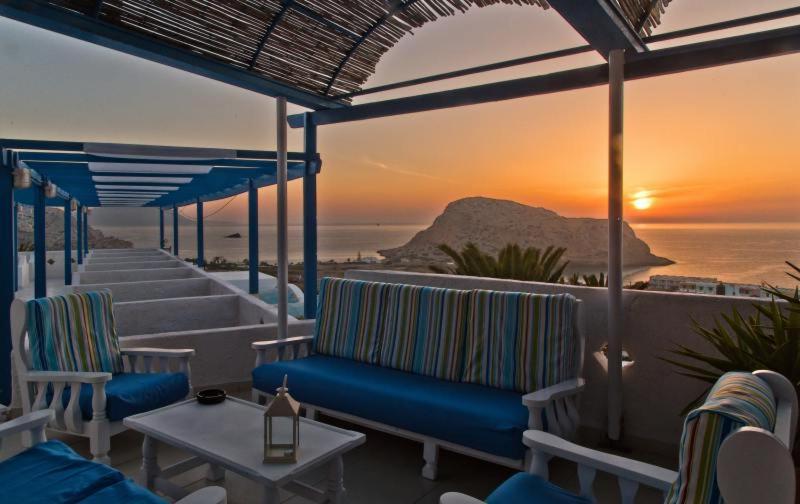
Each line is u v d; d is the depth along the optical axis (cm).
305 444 221
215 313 682
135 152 455
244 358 449
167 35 364
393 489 278
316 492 238
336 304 397
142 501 178
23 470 199
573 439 282
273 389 349
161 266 1163
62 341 331
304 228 539
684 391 319
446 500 158
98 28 336
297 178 591
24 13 307
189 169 632
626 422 339
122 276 980
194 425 243
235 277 1277
